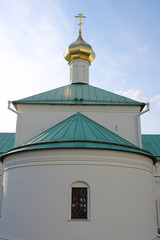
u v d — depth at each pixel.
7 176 14.22
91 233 11.46
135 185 13.18
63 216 11.69
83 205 12.02
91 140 12.93
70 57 25.05
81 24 26.23
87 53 24.67
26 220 12.18
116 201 12.25
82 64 24.86
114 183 12.51
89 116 18.77
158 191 21.59
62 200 11.93
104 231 11.60
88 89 21.42
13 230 12.51
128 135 18.48
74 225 11.52
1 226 13.51
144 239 12.69
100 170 12.48
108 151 12.81
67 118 17.48
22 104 18.97
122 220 12.09
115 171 12.73
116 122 18.75
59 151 12.63
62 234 11.45
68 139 13.19
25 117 18.80
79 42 24.59
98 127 15.79
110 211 11.98
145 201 13.52
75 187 12.27
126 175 12.98
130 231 12.16
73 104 18.75
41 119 18.72
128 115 18.98
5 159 15.01
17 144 18.02
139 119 18.88
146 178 14.17
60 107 18.92
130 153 13.41
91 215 11.69
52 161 12.61
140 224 12.71
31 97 19.55
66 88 21.52
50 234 11.55
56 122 18.62
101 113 18.91
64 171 12.36
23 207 12.48
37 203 12.20
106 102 19.12
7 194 13.67
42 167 12.70
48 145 12.88
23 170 13.20
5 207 13.55
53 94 20.14
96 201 11.95
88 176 12.27
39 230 11.74
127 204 12.50
